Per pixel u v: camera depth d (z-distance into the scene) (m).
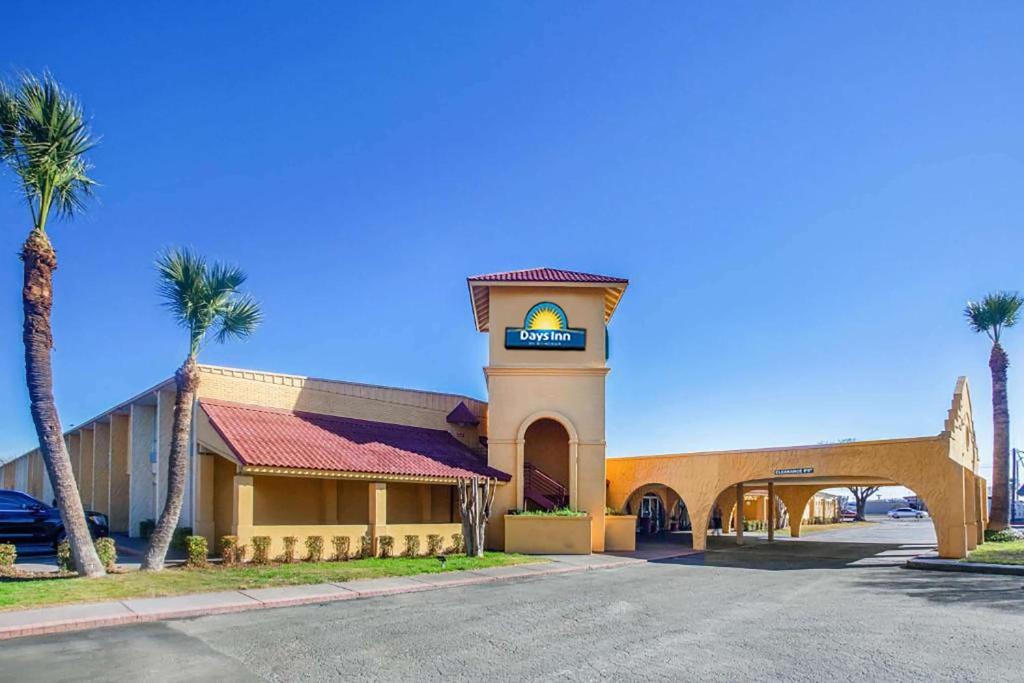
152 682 8.41
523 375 27.58
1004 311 34.72
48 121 15.09
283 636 10.91
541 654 9.88
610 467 33.75
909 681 8.64
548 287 27.91
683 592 16.33
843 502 87.81
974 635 11.27
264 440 21.33
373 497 22.28
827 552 28.95
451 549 23.98
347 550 21.16
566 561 22.80
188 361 17.97
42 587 14.16
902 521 72.94
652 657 9.74
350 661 9.43
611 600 14.84
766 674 8.92
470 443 31.03
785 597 15.59
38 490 39.16
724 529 44.66
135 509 27.12
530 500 27.69
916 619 12.73
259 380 24.55
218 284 18.11
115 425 29.81
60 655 9.66
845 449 25.98
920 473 24.08
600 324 27.95
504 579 18.44
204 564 18.03
